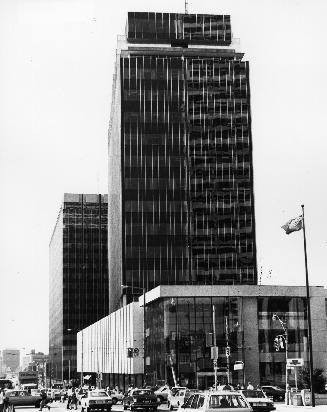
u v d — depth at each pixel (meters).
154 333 90.19
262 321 84.81
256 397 41.84
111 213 180.50
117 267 154.50
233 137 147.88
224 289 85.00
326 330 86.25
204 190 145.00
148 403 54.00
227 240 143.50
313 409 41.22
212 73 149.88
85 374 161.38
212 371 82.50
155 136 146.00
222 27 155.00
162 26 154.12
